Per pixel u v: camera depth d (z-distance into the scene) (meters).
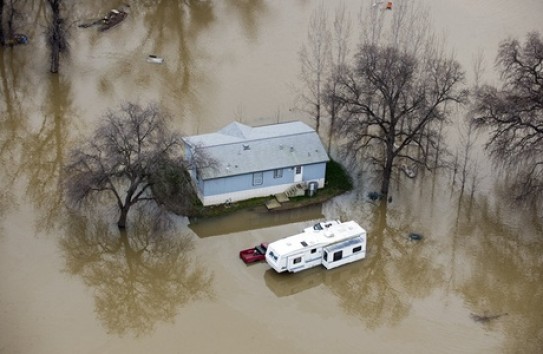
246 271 65.38
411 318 61.22
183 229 69.44
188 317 60.22
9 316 58.84
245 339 58.09
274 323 59.91
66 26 104.31
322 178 75.12
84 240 67.69
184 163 67.88
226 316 60.44
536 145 71.62
